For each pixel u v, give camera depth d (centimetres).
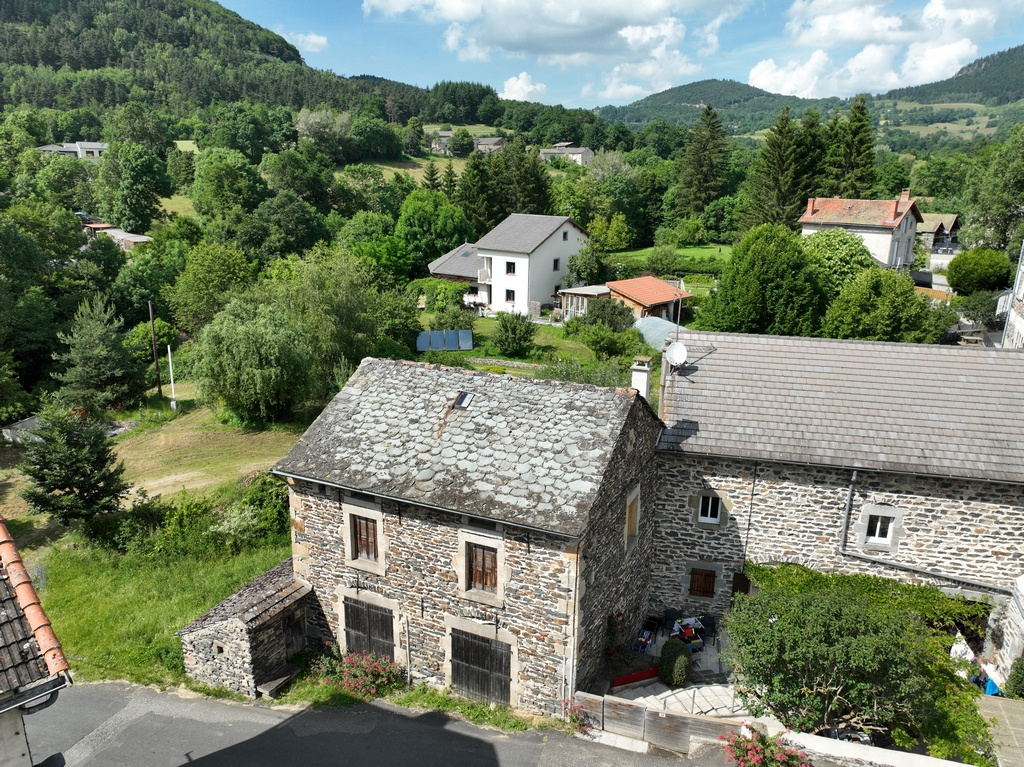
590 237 6688
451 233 7738
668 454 1819
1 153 9069
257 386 3272
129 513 2348
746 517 1819
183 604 1941
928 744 1348
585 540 1394
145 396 3900
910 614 1611
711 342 2091
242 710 1540
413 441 1619
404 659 1622
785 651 1270
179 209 8738
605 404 1573
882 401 1847
